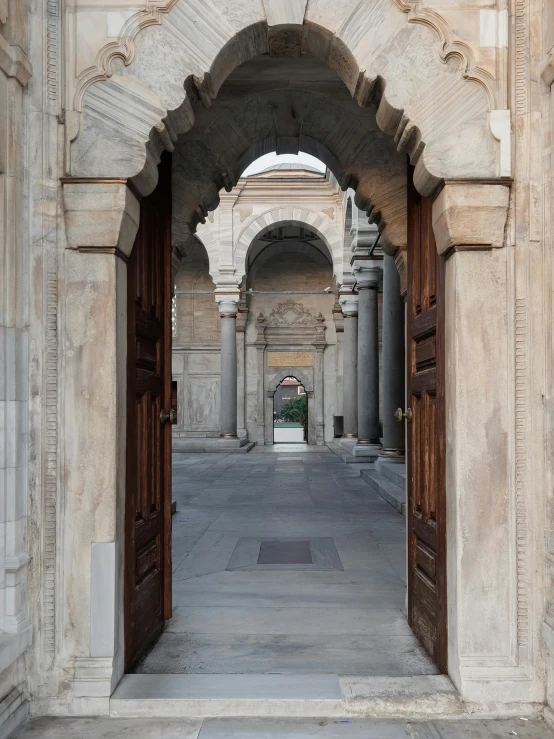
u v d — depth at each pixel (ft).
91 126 9.94
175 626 12.65
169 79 10.05
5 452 9.21
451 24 10.10
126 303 10.59
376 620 13.01
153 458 12.34
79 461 9.79
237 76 15.19
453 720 9.21
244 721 9.12
